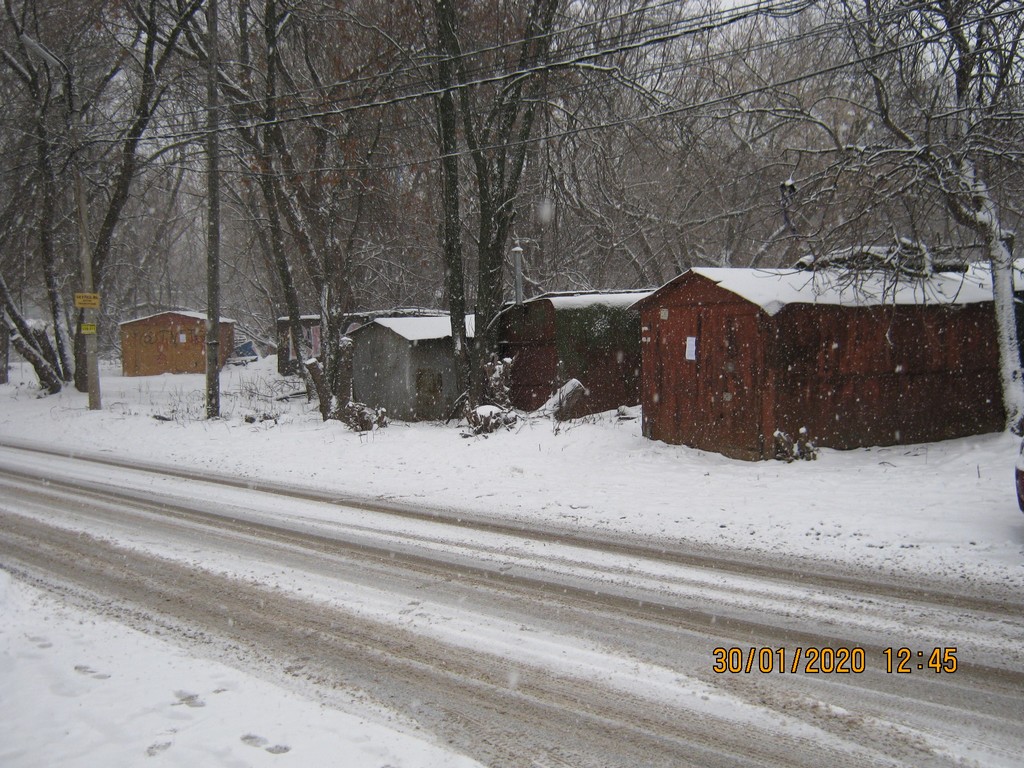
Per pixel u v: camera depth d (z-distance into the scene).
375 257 29.98
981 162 14.05
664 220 28.09
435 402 20.22
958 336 13.74
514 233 28.09
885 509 9.31
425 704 4.88
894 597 6.60
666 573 7.43
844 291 12.95
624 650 5.66
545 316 18.84
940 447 12.88
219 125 22.31
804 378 12.41
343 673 5.36
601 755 4.26
